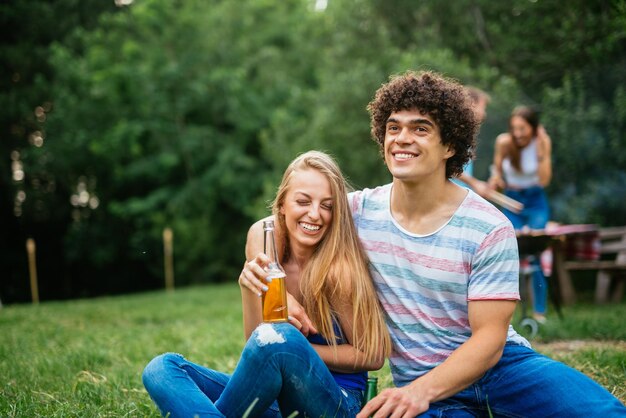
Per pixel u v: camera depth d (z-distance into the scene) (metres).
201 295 10.88
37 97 17.14
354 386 2.39
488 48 10.48
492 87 9.84
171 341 5.02
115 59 17.62
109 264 20.52
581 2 8.61
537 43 9.47
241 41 18.47
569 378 2.13
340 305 2.32
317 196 2.34
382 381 3.42
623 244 7.84
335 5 12.43
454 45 10.91
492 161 9.48
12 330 6.17
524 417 2.18
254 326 2.37
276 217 2.47
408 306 2.29
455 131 2.22
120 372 3.74
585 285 9.88
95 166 17.94
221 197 17.92
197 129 17.84
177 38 17.98
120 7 19.20
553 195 9.52
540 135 5.74
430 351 2.28
